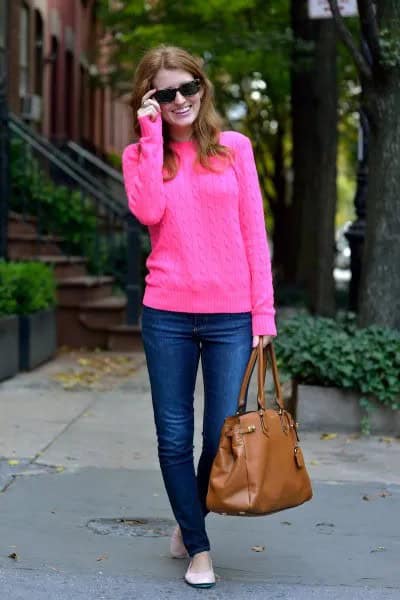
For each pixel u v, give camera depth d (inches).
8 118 502.9
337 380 312.7
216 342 180.4
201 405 361.1
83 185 522.3
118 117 1274.6
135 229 514.3
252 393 323.0
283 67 684.1
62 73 878.4
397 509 236.4
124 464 276.2
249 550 206.1
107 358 484.7
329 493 248.1
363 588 185.8
